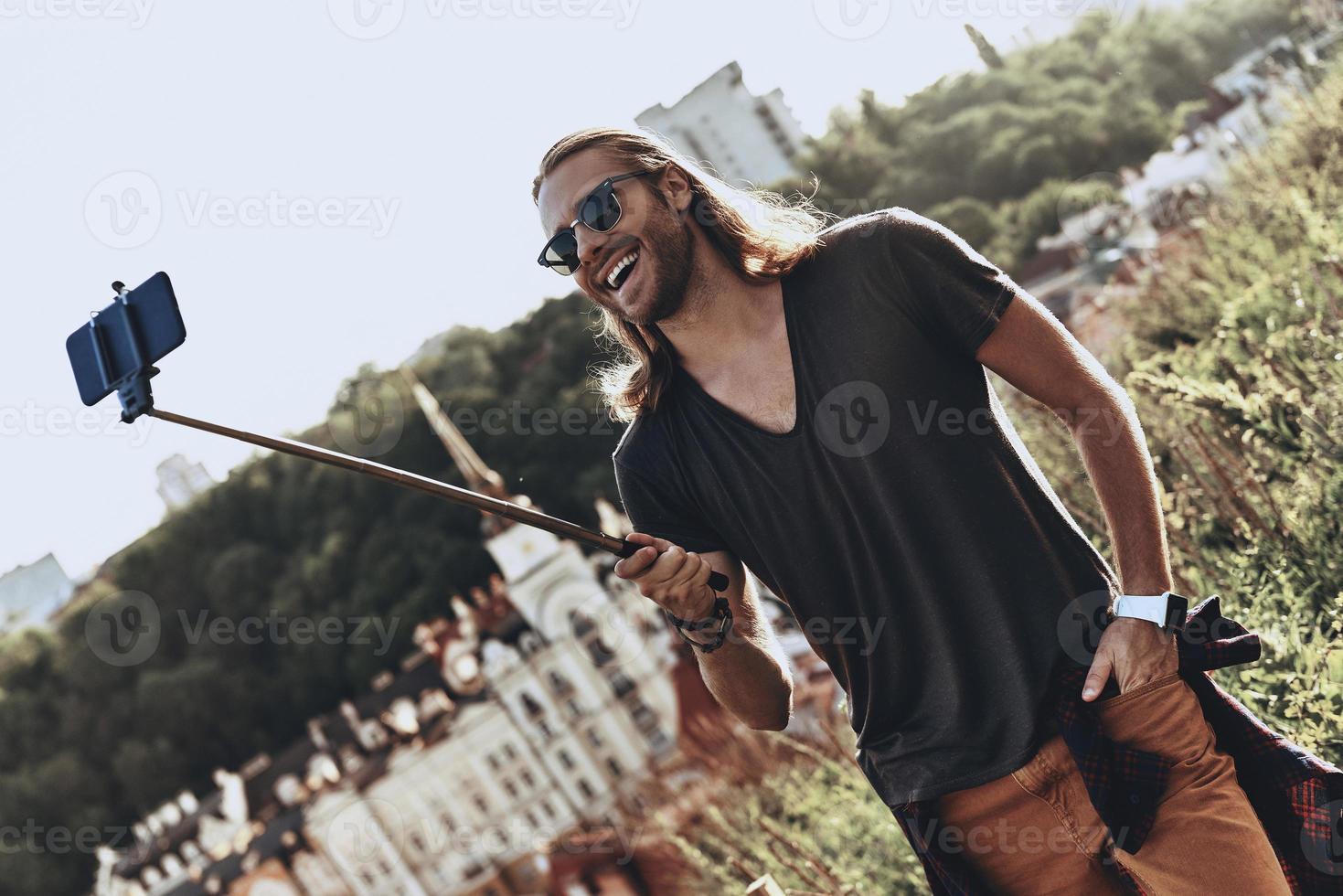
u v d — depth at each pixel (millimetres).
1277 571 3104
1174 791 1759
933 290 1749
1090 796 1743
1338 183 6980
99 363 1540
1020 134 42875
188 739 39000
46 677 41094
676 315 1863
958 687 1800
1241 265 6895
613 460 2088
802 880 4203
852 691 1970
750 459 1873
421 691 33312
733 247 1835
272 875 34906
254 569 38500
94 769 40031
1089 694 1719
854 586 1861
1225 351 4875
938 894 1936
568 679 29031
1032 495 1799
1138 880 1826
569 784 29891
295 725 37312
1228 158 11906
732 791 6723
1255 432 3822
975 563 1762
